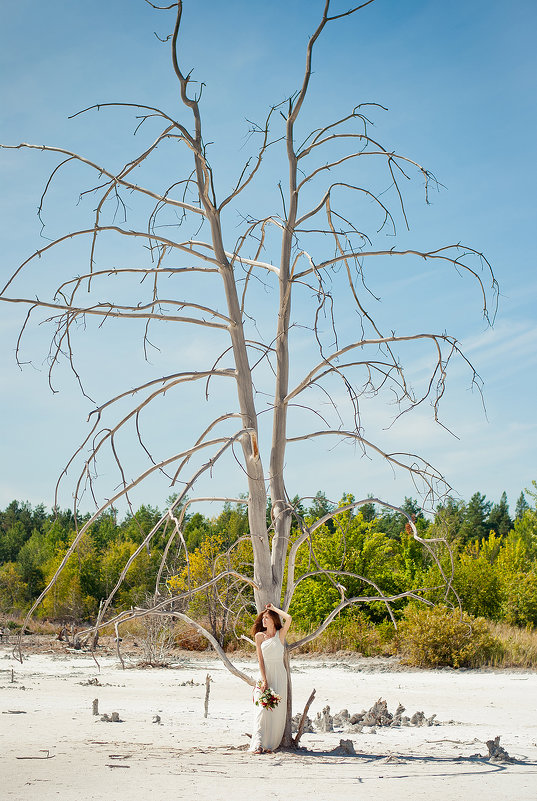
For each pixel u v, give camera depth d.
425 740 11.45
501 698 17.84
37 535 78.94
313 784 6.95
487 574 32.97
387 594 32.72
